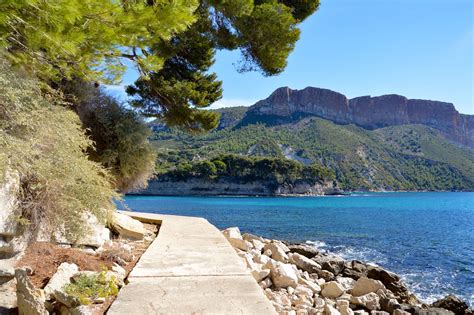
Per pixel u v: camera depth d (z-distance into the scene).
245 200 80.56
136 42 4.76
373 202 75.38
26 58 4.85
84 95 8.28
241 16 9.34
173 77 10.34
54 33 3.90
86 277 3.67
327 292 6.66
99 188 5.02
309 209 50.72
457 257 16.00
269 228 25.66
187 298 3.45
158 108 11.20
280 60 10.22
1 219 3.80
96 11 3.97
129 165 8.93
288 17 9.50
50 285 3.49
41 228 4.50
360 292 7.32
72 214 4.54
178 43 9.89
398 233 24.39
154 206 51.22
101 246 5.39
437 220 35.56
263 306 3.28
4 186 3.88
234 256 5.16
